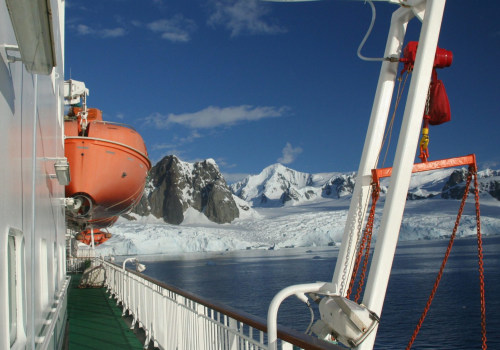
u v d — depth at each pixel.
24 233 2.19
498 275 54.03
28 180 2.37
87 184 15.64
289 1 3.45
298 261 99.06
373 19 3.65
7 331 1.72
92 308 10.84
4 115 1.71
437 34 3.19
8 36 1.86
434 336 26.59
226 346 3.41
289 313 32.38
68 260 25.34
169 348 5.48
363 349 2.97
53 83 4.35
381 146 4.01
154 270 92.94
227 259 120.44
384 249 3.10
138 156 16.83
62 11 7.44
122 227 161.88
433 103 3.73
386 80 3.97
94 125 16.06
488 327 28.17
